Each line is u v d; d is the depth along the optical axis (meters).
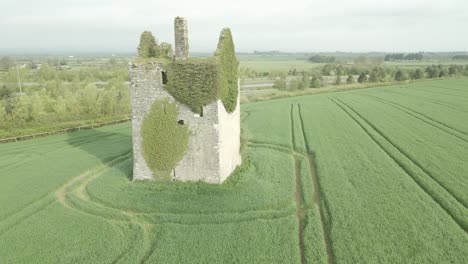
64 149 42.34
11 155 40.66
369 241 20.03
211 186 27.62
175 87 26.78
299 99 83.94
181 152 28.02
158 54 29.22
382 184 28.23
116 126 58.75
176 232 21.47
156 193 26.78
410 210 23.66
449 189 26.64
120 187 27.98
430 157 34.31
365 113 60.59
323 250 19.47
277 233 21.27
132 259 18.98
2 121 55.34
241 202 25.14
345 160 34.59
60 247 20.20
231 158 31.11
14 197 27.02
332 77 154.50
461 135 43.16
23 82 113.81
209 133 27.22
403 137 42.66
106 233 21.69
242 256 18.98
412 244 19.66
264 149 40.06
